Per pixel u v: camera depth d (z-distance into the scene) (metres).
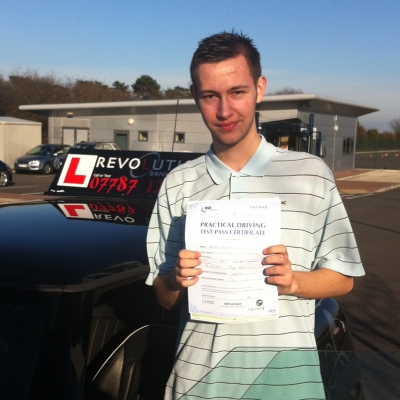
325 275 1.68
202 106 1.75
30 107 31.95
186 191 1.86
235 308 1.61
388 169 36.69
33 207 2.85
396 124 69.44
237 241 1.61
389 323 5.42
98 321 2.14
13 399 1.79
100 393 2.07
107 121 31.28
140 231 2.49
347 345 2.92
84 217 2.64
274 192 1.71
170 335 2.21
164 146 29.83
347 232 1.71
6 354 1.89
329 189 1.72
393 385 1.70
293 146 25.25
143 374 2.19
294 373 1.67
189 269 1.63
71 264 2.04
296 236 1.67
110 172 3.62
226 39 1.71
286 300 1.68
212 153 1.84
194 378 1.74
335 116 31.33
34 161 26.75
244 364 1.67
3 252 2.10
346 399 1.76
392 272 7.72
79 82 51.88
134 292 2.26
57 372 1.82
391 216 14.29
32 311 1.92
